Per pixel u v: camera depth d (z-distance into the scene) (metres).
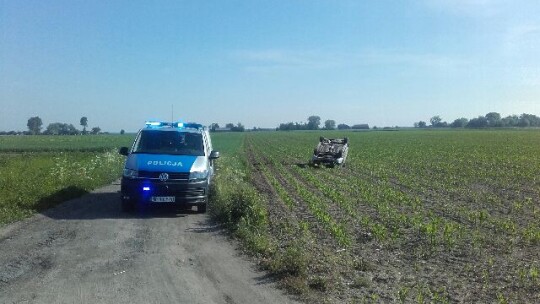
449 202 16.30
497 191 19.41
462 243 10.25
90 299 6.50
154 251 9.04
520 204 15.85
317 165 30.48
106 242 9.62
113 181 20.84
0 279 7.24
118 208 13.73
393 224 12.05
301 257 8.09
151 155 13.21
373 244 10.05
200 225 11.62
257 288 7.18
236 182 17.50
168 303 6.47
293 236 10.50
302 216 13.00
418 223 11.83
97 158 25.84
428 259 9.02
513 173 26.36
